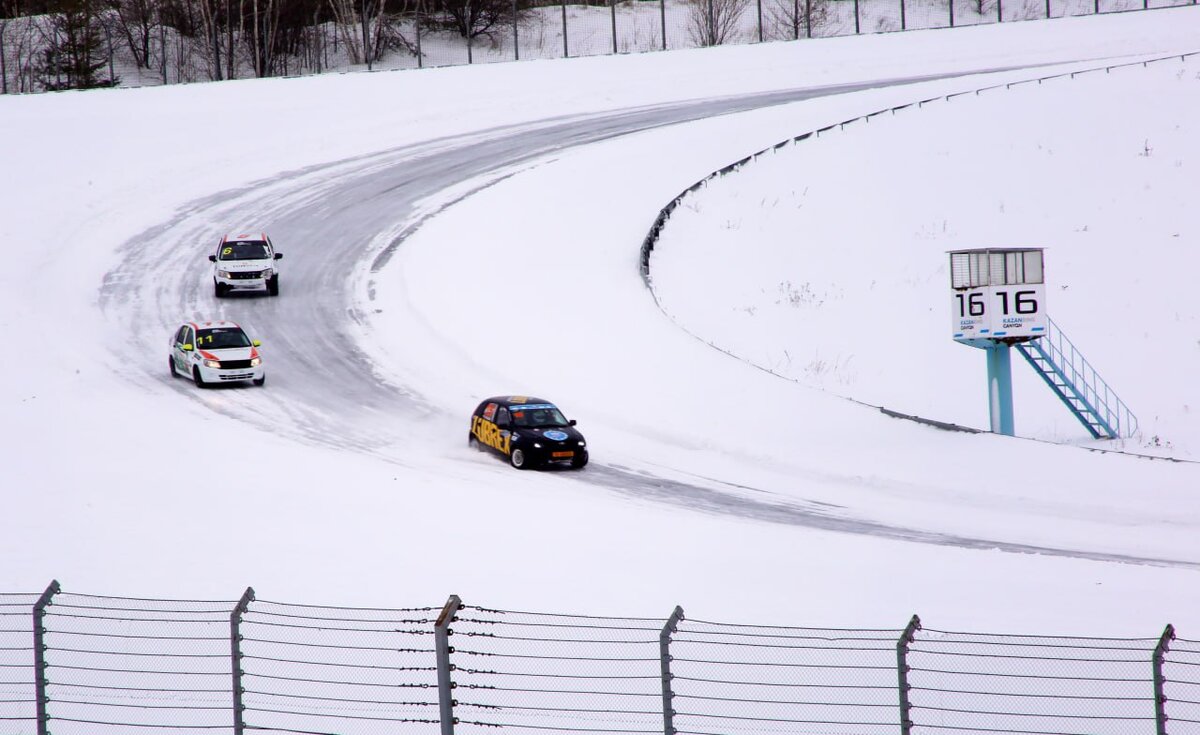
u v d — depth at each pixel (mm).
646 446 86812
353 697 34438
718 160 193375
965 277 86500
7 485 68062
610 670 36906
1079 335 126312
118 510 62344
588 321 119438
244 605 32188
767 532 62562
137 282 138625
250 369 101438
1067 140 189750
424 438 87938
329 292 134625
